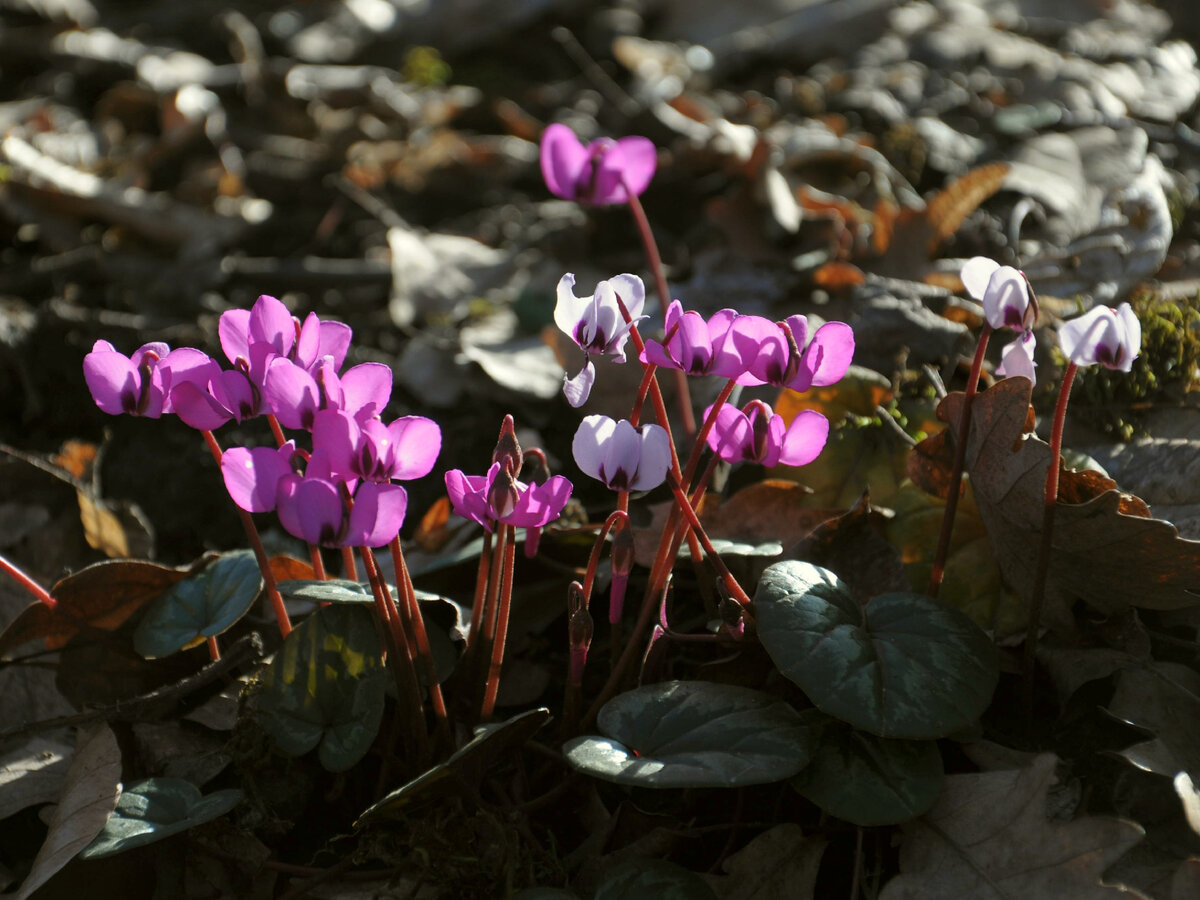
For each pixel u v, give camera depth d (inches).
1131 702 27.7
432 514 31.1
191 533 33.1
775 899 26.9
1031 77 49.6
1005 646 28.7
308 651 27.8
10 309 36.0
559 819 28.0
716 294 35.3
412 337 36.9
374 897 27.1
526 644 29.9
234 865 27.4
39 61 61.7
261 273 40.8
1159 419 30.5
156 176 50.2
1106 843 26.0
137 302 39.6
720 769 26.1
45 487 31.3
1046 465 27.3
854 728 27.0
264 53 64.4
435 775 26.4
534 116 56.6
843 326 26.5
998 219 35.7
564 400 33.7
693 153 42.5
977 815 26.7
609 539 30.0
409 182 50.4
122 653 29.1
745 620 27.4
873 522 29.9
